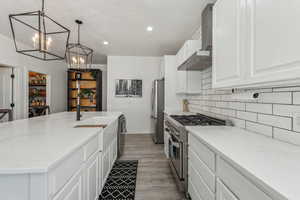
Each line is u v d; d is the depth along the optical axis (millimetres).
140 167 2768
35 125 1874
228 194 949
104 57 5457
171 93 3996
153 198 1910
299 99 1108
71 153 1086
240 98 1599
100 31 3242
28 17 2646
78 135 1415
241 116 1754
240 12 1211
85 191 1364
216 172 1113
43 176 801
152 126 4984
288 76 819
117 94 5301
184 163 1864
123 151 3590
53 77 5164
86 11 2477
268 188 616
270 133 1357
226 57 1422
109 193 2010
